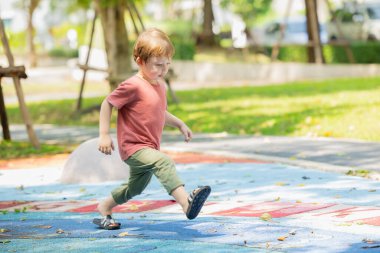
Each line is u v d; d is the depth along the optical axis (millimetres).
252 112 20453
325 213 8445
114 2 24078
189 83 35719
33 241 7734
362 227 7625
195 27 46375
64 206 9898
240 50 41406
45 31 65875
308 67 35594
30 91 34062
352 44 37375
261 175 11633
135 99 7684
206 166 12984
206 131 18406
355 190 9891
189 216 7332
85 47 41219
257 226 7891
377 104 19359
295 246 6949
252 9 49844
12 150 16562
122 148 7766
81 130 20250
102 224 8172
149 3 59312
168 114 7996
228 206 9195
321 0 46500
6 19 66812
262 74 36562
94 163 12070
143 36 7602
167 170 7465
